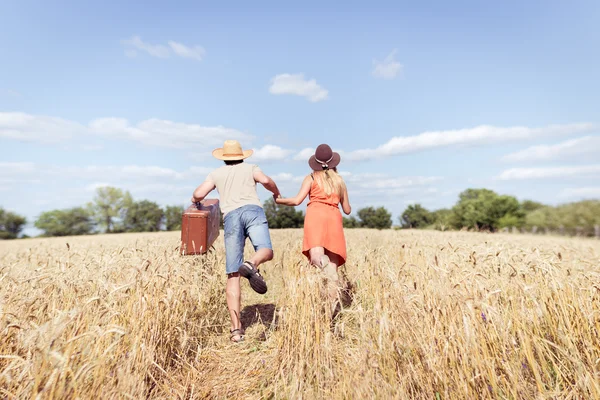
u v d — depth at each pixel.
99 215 94.38
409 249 6.55
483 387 2.59
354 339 3.64
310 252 4.51
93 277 3.93
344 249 4.59
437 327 2.79
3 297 3.26
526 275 3.57
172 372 3.44
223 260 6.94
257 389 3.33
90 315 3.01
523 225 48.19
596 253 7.05
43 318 3.12
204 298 4.91
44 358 2.06
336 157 4.92
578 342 2.88
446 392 2.57
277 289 7.00
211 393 3.26
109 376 2.53
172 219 97.38
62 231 94.25
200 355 4.00
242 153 4.92
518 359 2.67
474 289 2.98
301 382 3.05
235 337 4.46
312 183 4.77
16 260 6.27
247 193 4.70
